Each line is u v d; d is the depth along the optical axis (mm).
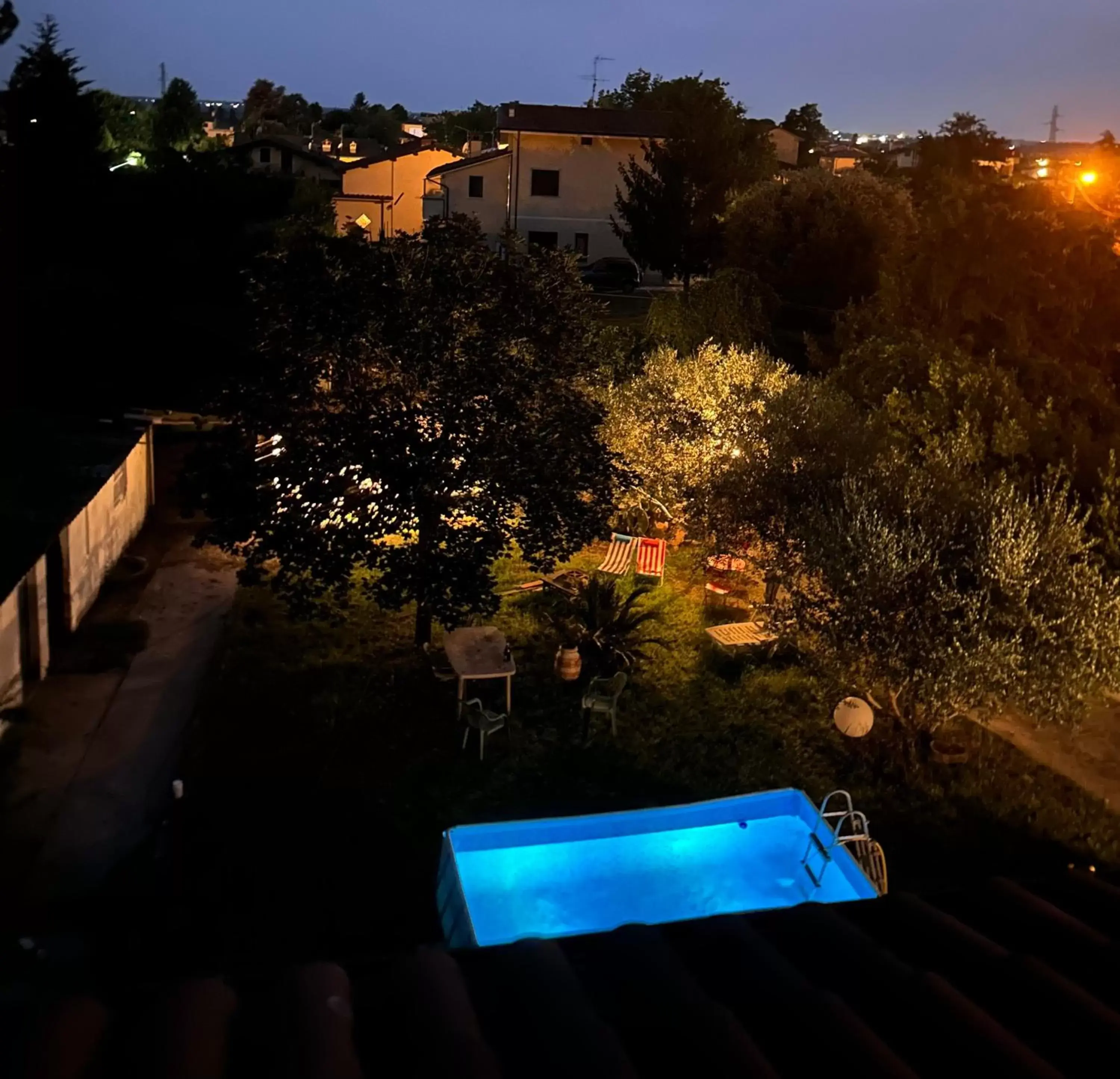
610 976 3363
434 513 12414
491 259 12977
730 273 27406
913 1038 3088
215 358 23812
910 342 16953
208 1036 2676
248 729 11992
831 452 14391
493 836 9711
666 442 17125
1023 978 3393
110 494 16438
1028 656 10578
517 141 46562
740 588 16703
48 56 32656
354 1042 2791
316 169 63531
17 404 19031
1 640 11641
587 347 13492
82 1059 2557
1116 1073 2883
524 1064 2775
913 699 11273
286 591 12219
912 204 32906
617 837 10078
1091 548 12930
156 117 67312
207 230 30859
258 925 8914
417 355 12016
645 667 14000
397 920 9109
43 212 29953
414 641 14453
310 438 12156
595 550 18625
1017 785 11531
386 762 11500
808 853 9867
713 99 36000
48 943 8469
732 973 3453
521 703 12930
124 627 14703
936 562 11016
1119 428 15039
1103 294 15945
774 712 12922
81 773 11062
